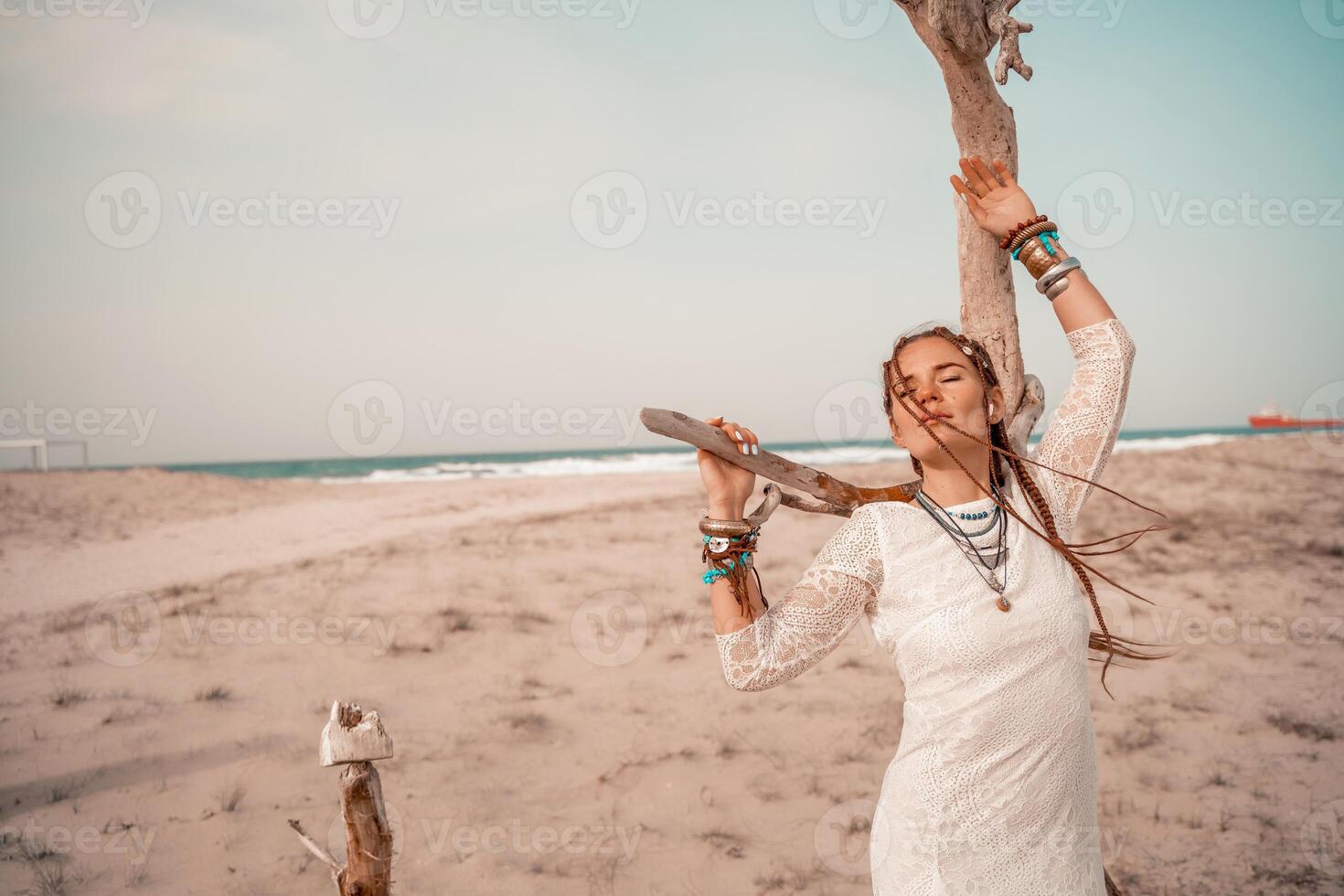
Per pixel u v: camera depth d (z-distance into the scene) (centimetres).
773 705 895
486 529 2220
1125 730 799
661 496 2931
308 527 2438
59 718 875
